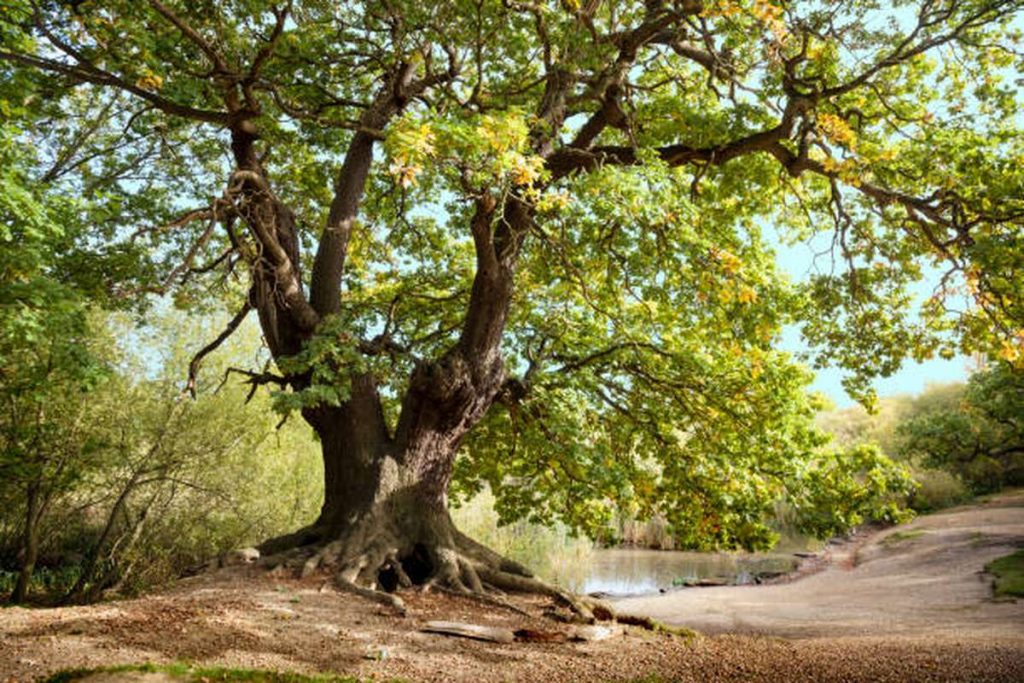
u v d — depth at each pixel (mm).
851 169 11062
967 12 11633
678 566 25188
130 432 16953
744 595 18469
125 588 17453
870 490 13211
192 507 18688
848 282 14062
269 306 11508
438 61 13953
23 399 14188
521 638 8500
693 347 13695
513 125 7801
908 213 12430
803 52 11266
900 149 13320
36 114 10195
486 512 24359
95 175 15023
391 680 6402
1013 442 29406
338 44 12945
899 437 39531
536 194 8758
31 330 8727
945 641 9477
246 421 18297
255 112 10578
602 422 14438
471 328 12008
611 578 22812
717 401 13133
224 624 7816
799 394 13359
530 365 13320
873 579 19469
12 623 7340
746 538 13312
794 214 16734
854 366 14047
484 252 11328
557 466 13914
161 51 10469
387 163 9391
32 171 13398
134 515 18688
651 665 7750
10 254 8891
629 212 9383
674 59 14828
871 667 7902
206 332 18328
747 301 10180
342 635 7891
